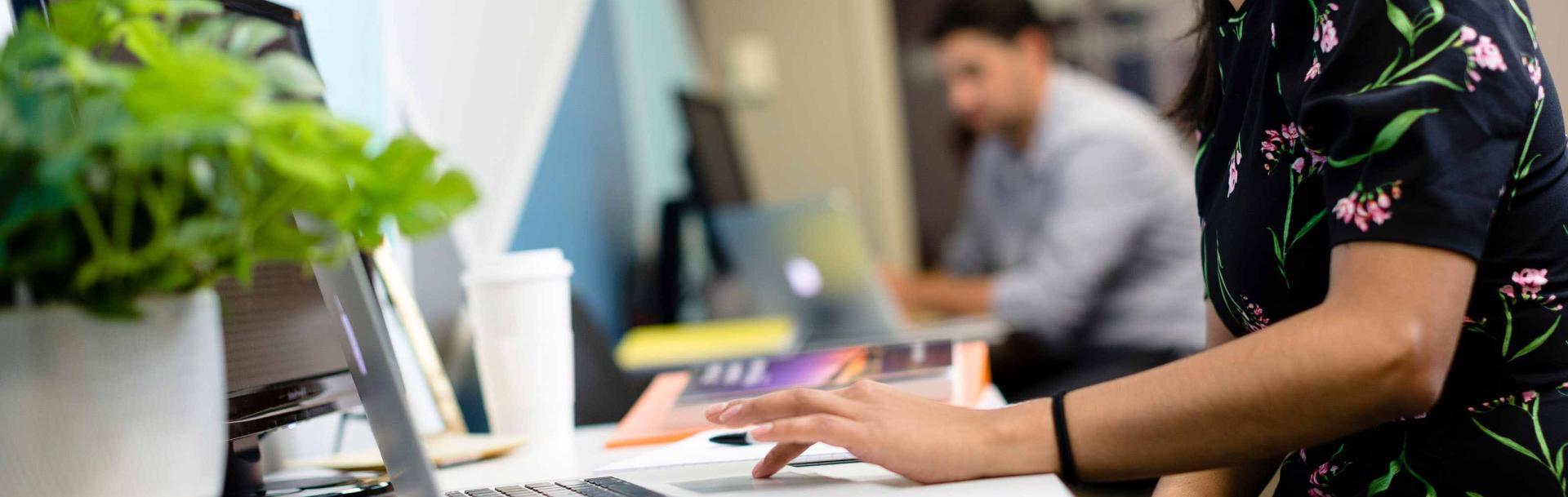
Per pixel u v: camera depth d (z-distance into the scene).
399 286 1.13
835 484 0.67
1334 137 0.65
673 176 3.18
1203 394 0.62
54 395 0.46
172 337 0.49
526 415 1.12
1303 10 0.73
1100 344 2.72
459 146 1.75
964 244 3.25
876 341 2.50
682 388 1.17
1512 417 0.70
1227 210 0.82
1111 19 4.12
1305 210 0.74
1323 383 0.59
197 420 0.51
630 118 3.02
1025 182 2.95
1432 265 0.59
